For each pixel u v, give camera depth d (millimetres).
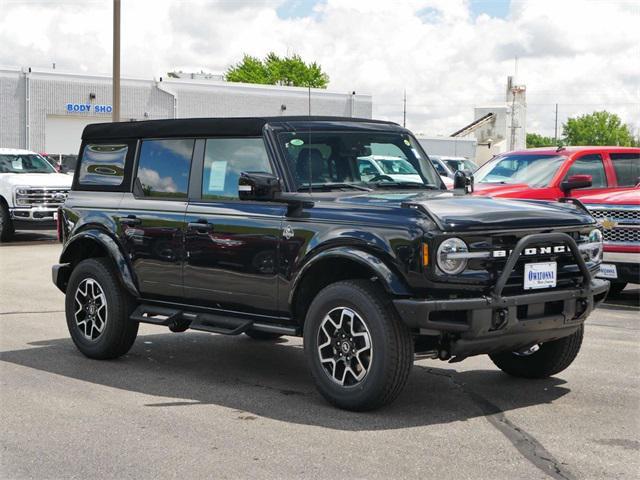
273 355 7836
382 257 5547
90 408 5930
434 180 7102
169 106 52406
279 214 6168
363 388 5625
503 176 12750
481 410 5867
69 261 7988
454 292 5438
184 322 7070
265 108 55344
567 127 144250
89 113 50094
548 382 6703
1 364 7332
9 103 47719
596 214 10727
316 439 5184
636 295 11961
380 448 5012
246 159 6547
